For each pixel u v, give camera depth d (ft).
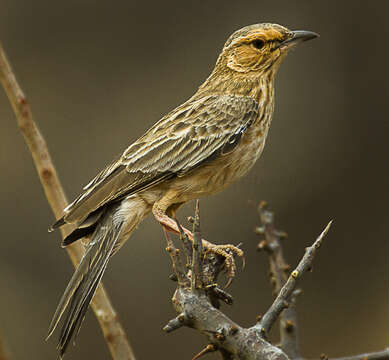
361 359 19.88
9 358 17.26
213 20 50.96
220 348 16.46
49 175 22.15
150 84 50.01
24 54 50.06
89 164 48.08
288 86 50.88
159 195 27.30
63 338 22.27
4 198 47.03
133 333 45.83
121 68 50.21
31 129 22.00
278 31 29.37
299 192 49.29
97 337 45.83
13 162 47.65
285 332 20.95
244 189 46.98
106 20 50.75
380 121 50.65
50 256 46.47
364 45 51.39
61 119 49.01
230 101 28.37
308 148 49.96
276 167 49.37
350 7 51.47
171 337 46.03
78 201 25.98
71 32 50.55
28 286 45.65
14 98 21.83
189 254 17.80
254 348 15.17
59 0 50.57
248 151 28.25
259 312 47.03
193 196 27.78
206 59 50.31
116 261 46.39
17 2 50.24
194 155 27.20
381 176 50.11
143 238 46.39
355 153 50.29
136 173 26.89
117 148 48.47
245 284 47.32
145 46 50.60
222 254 21.26
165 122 27.96
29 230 46.73
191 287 16.42
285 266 22.04
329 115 50.57
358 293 48.39
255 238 46.98
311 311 48.03
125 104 49.49
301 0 51.34
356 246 49.21
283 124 50.31
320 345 47.11
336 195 49.47
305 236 49.11
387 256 48.91
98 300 21.59
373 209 49.78
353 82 51.01
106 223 26.45
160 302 46.26
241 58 29.43
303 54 51.24
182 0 51.03
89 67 50.11
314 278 48.75
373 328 47.19
